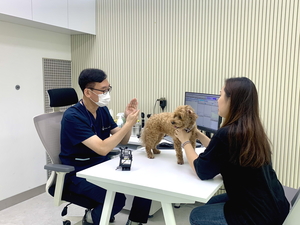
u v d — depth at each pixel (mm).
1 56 2506
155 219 2354
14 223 2301
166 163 1593
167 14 2646
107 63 3084
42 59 2926
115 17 2963
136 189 1336
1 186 2580
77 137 1704
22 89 2723
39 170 2939
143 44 2824
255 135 1198
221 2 2365
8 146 2627
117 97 3072
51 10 2602
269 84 2227
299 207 1108
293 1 2062
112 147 1674
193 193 1175
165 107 2773
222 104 1328
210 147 1284
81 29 2932
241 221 1203
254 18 2234
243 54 2314
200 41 2504
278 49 2160
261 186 1231
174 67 2672
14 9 2275
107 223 1481
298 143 2148
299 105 2115
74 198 1717
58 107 2021
